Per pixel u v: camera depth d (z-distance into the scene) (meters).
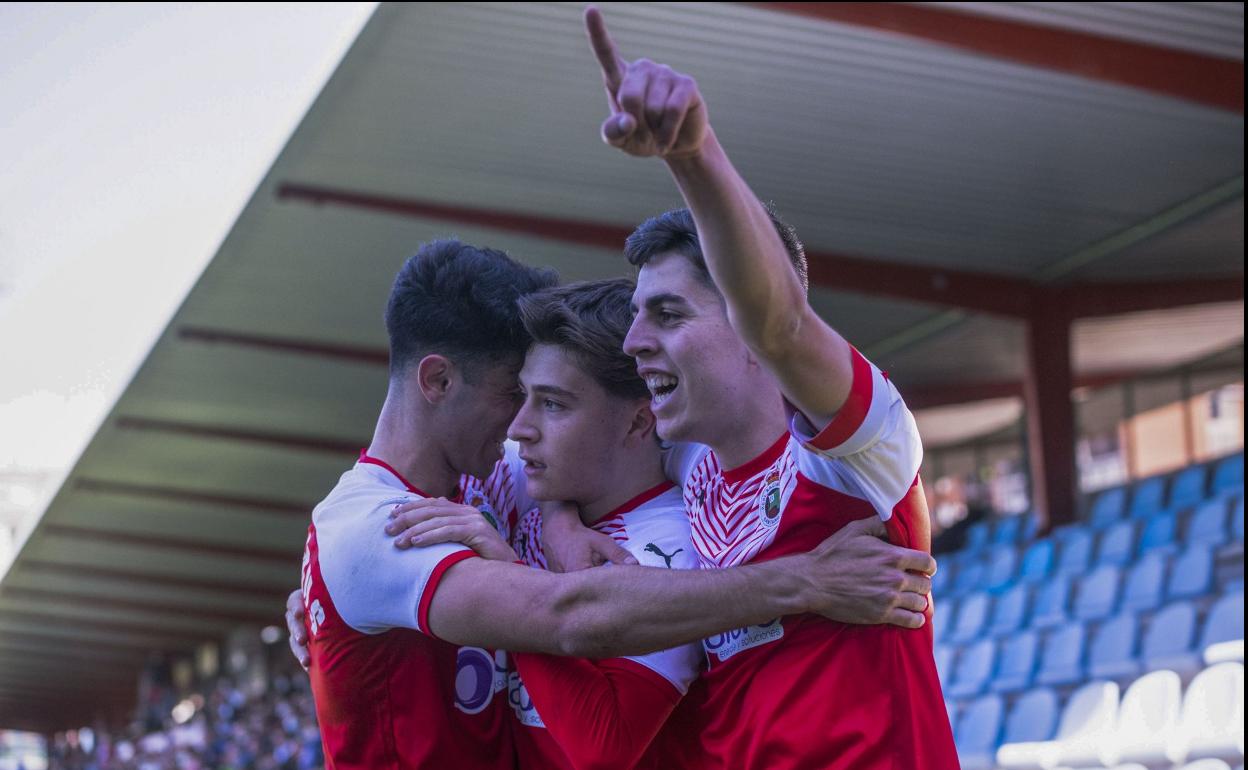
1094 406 22.05
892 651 2.03
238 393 20.33
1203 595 10.14
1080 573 12.68
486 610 2.09
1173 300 15.23
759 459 2.15
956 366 19.55
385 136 12.01
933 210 13.07
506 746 2.39
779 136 11.32
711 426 2.14
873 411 1.88
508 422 2.44
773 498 2.12
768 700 2.07
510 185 12.90
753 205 1.71
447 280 2.39
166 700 37.41
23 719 46.56
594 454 2.38
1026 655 9.99
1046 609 11.90
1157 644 8.88
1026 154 11.60
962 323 17.28
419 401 2.40
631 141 1.59
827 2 8.96
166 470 24.17
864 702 2.02
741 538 2.17
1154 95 9.30
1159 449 20.84
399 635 2.28
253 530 27.91
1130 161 11.78
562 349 2.35
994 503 24.17
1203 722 6.46
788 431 2.15
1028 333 15.23
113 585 32.03
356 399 20.50
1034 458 15.28
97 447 22.94
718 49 9.88
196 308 16.97
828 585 1.97
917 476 1.99
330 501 2.34
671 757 2.23
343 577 2.24
